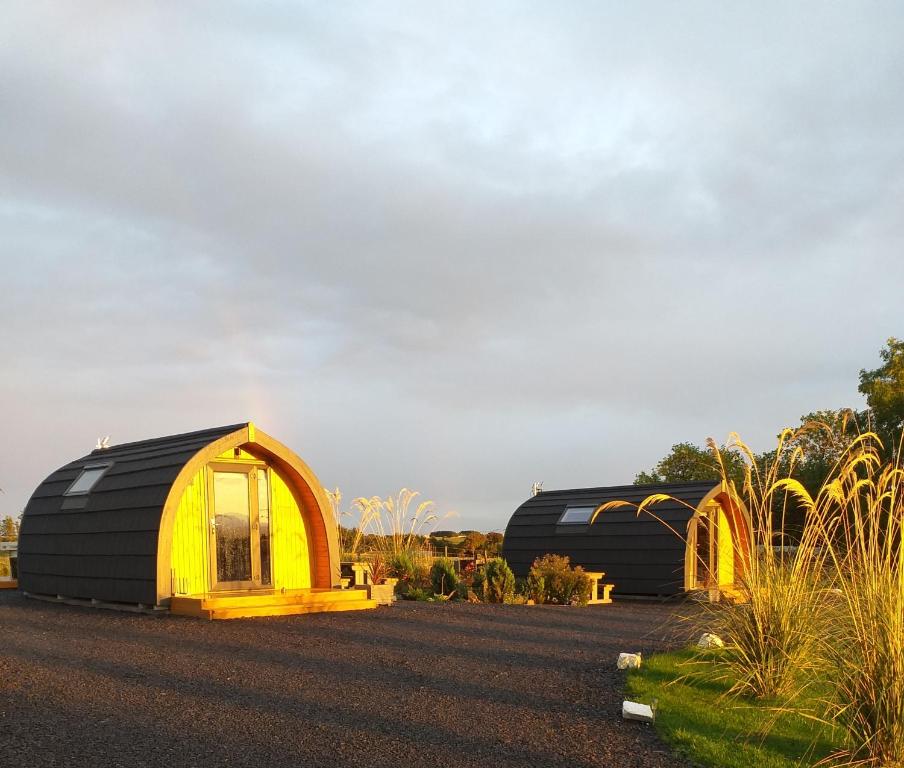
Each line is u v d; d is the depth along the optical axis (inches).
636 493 854.5
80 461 651.5
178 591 503.2
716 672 326.6
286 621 469.4
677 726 263.7
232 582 531.2
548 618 538.9
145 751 219.6
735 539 336.2
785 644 294.2
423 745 236.7
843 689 240.4
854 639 243.3
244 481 546.3
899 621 228.7
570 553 843.4
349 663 350.0
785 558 307.4
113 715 252.1
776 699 289.7
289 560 564.4
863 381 1149.1
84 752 215.8
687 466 1327.5
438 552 1000.2
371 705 278.4
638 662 354.0
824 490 278.4
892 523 240.8
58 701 265.0
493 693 303.3
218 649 370.9
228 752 222.2
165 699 274.4
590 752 236.4
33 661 325.7
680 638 451.5
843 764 227.9
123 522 518.0
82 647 363.9
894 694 224.7
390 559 762.2
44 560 584.1
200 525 519.5
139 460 560.4
